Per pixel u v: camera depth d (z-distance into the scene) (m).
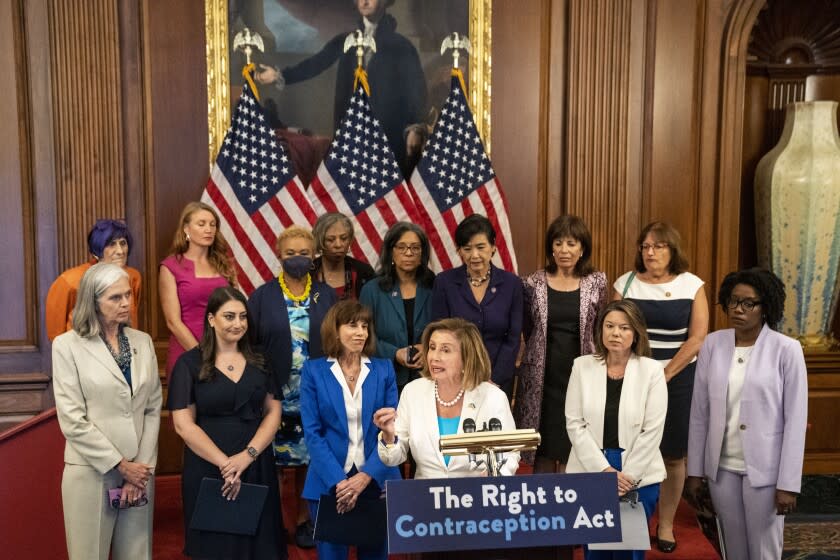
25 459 3.38
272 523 3.31
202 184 5.32
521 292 4.11
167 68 5.21
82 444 3.05
